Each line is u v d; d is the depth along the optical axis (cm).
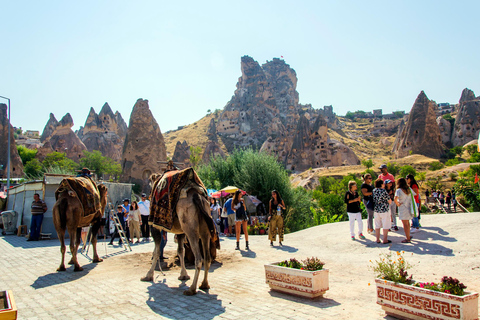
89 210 977
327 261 979
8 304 390
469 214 1290
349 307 587
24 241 1608
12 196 2258
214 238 717
